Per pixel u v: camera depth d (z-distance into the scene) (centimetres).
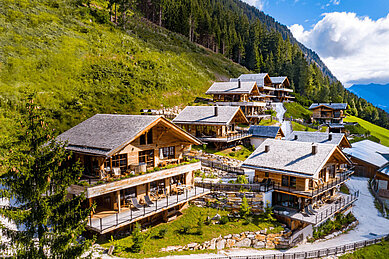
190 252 2369
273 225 2822
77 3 9144
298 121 7856
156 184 2827
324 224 3216
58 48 6325
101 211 2414
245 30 15188
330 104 8944
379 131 10381
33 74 5181
